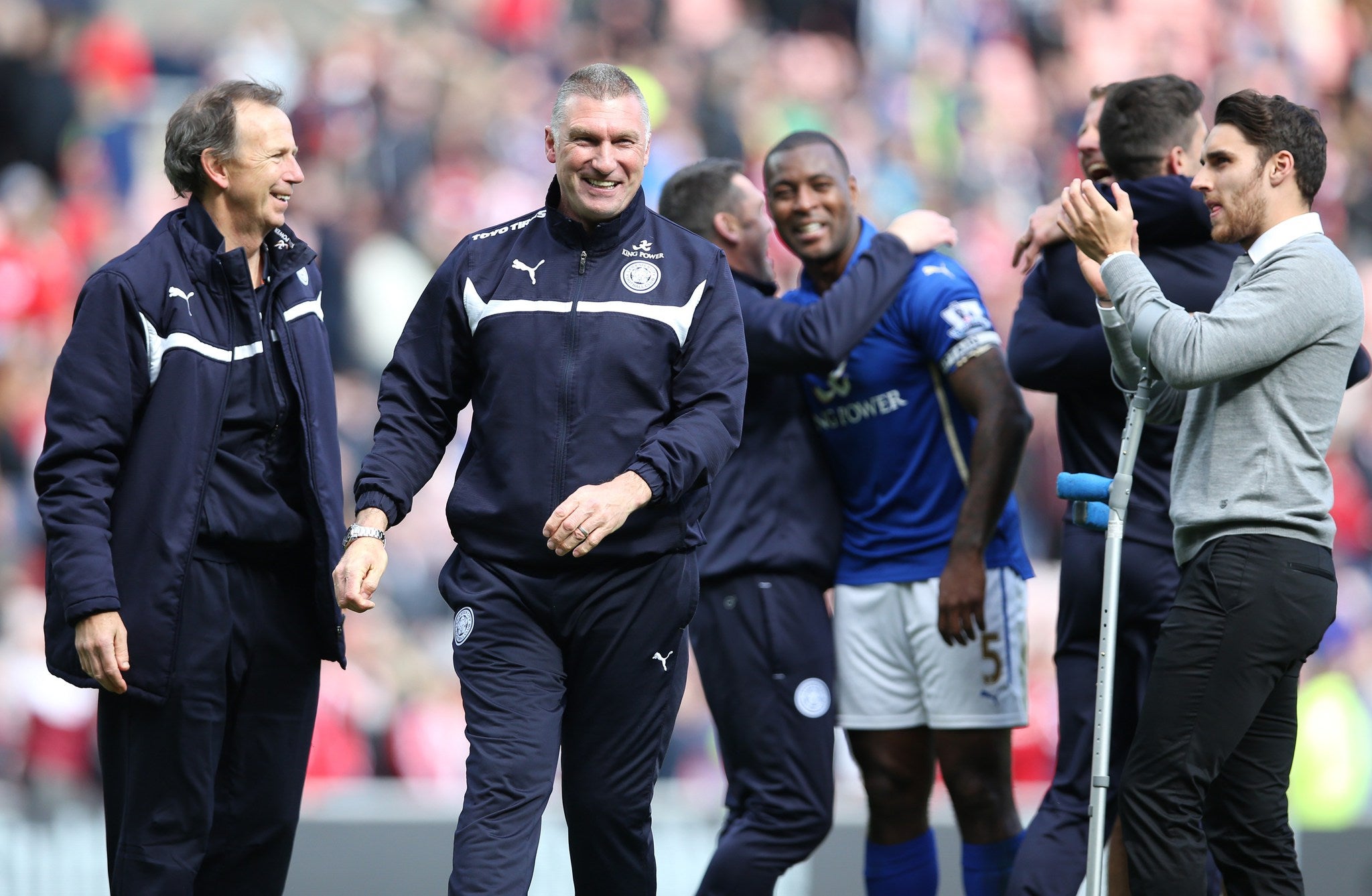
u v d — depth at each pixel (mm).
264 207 13875
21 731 30000
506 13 53969
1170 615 13367
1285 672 13219
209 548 13727
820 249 17000
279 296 14102
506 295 13477
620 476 12703
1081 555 16016
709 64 54156
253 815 14320
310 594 14344
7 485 37062
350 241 43188
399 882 22297
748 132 52562
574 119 13266
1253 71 62500
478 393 13742
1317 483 13062
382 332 42500
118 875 13617
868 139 54094
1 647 31656
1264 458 12969
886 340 16781
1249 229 13406
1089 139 17391
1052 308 16422
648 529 13266
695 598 13695
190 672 13562
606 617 13336
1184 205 15414
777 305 16516
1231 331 12781
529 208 46844
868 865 17500
